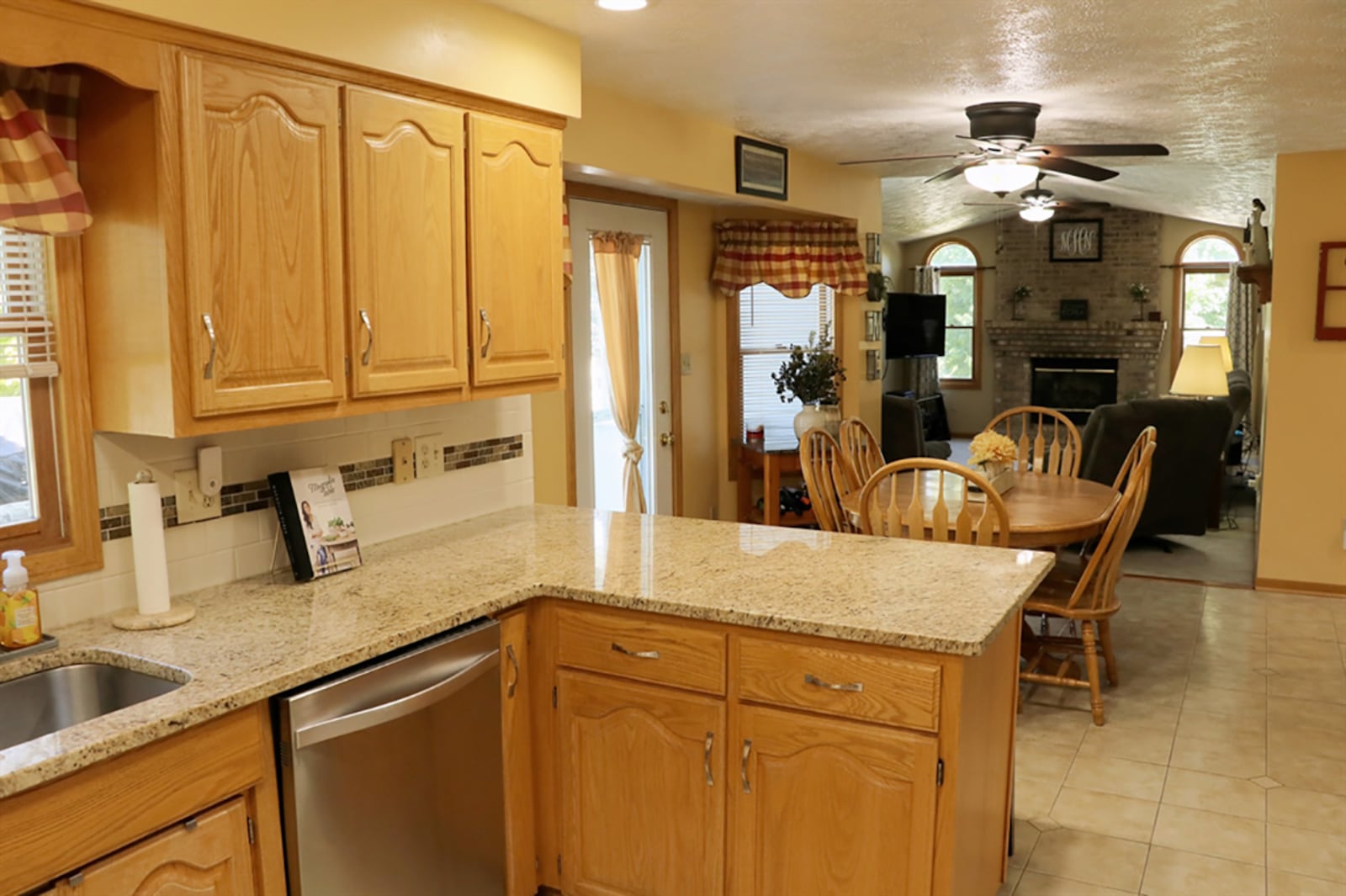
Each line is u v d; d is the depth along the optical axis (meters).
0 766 1.50
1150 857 2.88
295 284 2.21
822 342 6.38
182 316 2.00
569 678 2.47
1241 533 7.01
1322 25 2.98
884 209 9.41
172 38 1.95
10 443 2.04
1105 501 4.05
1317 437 5.39
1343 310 5.27
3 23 1.72
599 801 2.47
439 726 2.21
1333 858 2.86
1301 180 5.32
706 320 6.08
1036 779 3.36
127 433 2.12
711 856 2.33
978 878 2.33
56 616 2.12
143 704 1.73
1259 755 3.53
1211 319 11.30
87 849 1.60
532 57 2.85
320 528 2.53
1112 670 4.15
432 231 2.54
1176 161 6.00
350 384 2.35
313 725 1.92
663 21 2.90
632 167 4.07
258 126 2.11
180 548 2.36
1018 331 11.98
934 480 4.58
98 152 2.03
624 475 5.26
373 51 2.35
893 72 3.59
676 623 2.30
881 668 2.08
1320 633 4.84
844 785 2.15
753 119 4.52
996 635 2.12
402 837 2.13
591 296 4.98
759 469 6.44
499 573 2.54
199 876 1.78
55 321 2.07
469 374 2.68
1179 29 3.03
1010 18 2.91
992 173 4.29
